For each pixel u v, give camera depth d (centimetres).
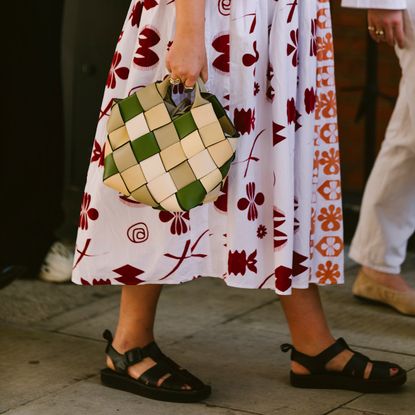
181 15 330
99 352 421
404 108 455
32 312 472
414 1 423
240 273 349
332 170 365
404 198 464
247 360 408
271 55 344
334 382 373
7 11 504
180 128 329
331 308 475
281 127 343
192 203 329
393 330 445
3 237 516
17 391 379
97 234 356
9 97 511
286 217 346
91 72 612
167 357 379
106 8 601
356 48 641
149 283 357
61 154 525
